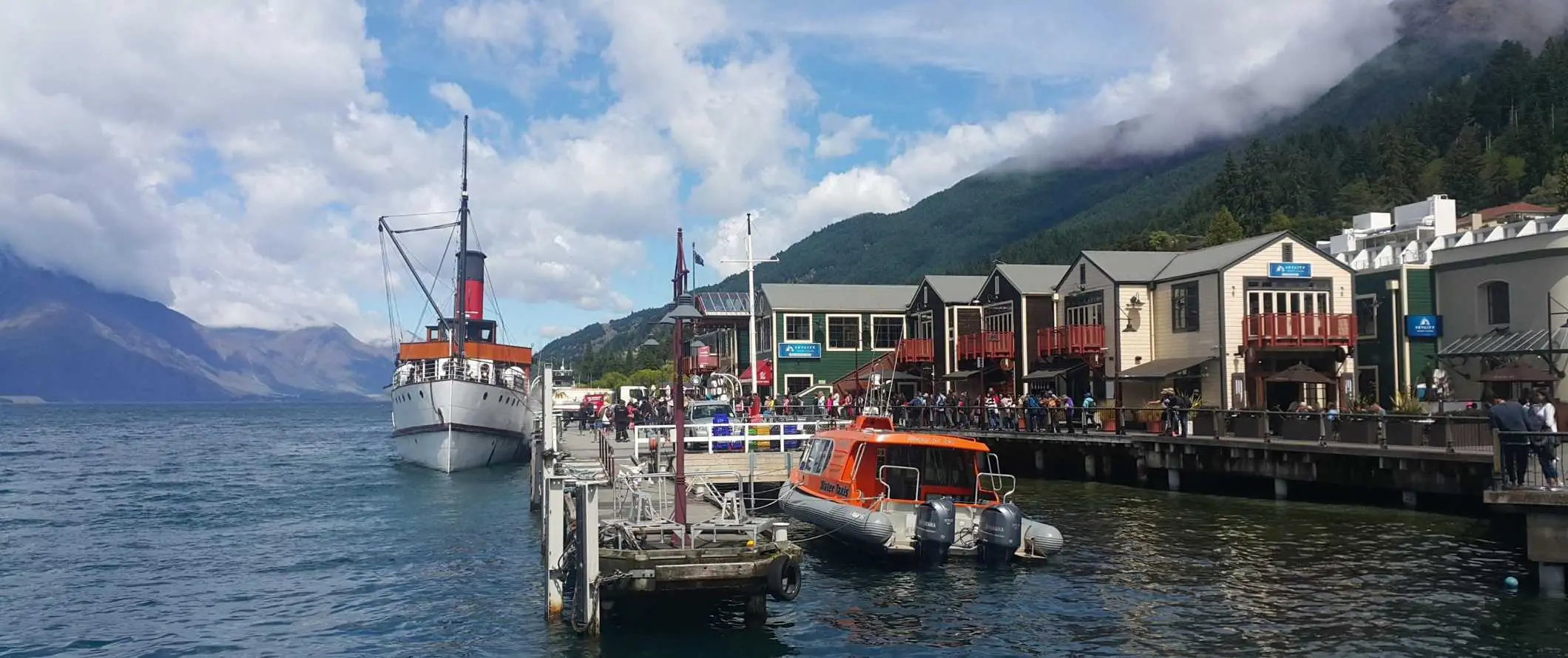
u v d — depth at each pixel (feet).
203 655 55.31
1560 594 56.29
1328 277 140.46
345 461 203.92
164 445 280.92
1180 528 84.48
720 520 59.77
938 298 189.67
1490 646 48.80
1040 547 70.59
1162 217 563.48
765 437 104.99
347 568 79.00
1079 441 120.37
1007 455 139.64
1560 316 124.88
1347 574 64.85
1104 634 53.67
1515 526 80.59
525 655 52.03
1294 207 473.26
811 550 77.92
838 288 212.84
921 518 69.46
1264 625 53.98
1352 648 49.55
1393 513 89.10
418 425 167.12
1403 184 448.24
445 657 52.75
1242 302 136.67
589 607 53.31
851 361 203.41
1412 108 602.03
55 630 60.95
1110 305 150.61
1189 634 53.11
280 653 55.31
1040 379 162.20
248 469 183.11
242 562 82.58
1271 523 85.35
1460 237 209.46
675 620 57.52
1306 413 96.68
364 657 53.78
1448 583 61.41
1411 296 142.82
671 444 111.96
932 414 151.64
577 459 107.65
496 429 170.91
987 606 59.77
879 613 58.59
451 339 174.50
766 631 55.01
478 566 78.18
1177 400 125.18
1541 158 395.55
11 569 80.84
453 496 129.39
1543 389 112.78
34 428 435.12
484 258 197.47
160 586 73.61
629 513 66.39
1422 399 128.57
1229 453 104.88
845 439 78.54
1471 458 80.74
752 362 156.97
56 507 122.72
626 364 508.12
